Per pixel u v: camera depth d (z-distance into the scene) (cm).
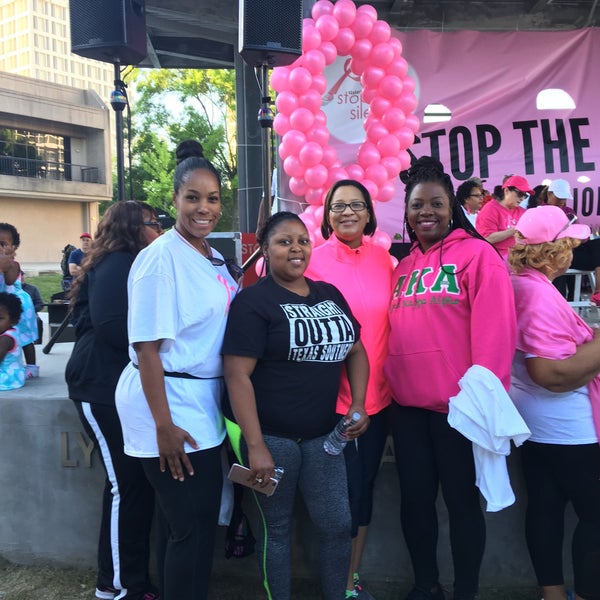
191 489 202
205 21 668
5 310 304
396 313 236
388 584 278
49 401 285
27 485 290
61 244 3497
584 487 219
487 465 214
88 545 289
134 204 244
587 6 639
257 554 217
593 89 617
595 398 220
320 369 207
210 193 201
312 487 212
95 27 402
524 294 221
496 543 272
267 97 404
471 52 616
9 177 3128
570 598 251
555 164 623
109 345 235
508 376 212
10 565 294
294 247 208
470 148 624
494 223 502
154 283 192
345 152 596
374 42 451
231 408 208
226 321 209
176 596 204
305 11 512
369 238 310
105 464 243
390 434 273
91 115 3419
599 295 394
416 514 237
